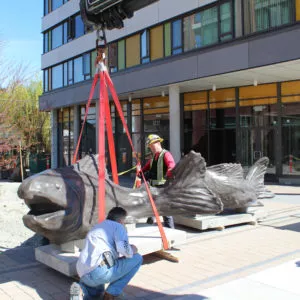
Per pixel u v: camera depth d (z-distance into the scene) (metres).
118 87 18.73
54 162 26.02
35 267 5.18
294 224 7.63
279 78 14.97
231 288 4.24
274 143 15.74
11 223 7.99
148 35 18.30
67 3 24.19
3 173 20.08
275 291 4.13
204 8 15.70
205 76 14.64
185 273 4.82
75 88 22.45
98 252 3.61
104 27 4.64
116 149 21.81
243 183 7.34
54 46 26.09
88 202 4.71
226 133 17.12
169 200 5.67
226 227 7.36
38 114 25.14
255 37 13.05
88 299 3.75
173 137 16.47
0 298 4.11
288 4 12.84
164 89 17.44
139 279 4.62
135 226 5.88
